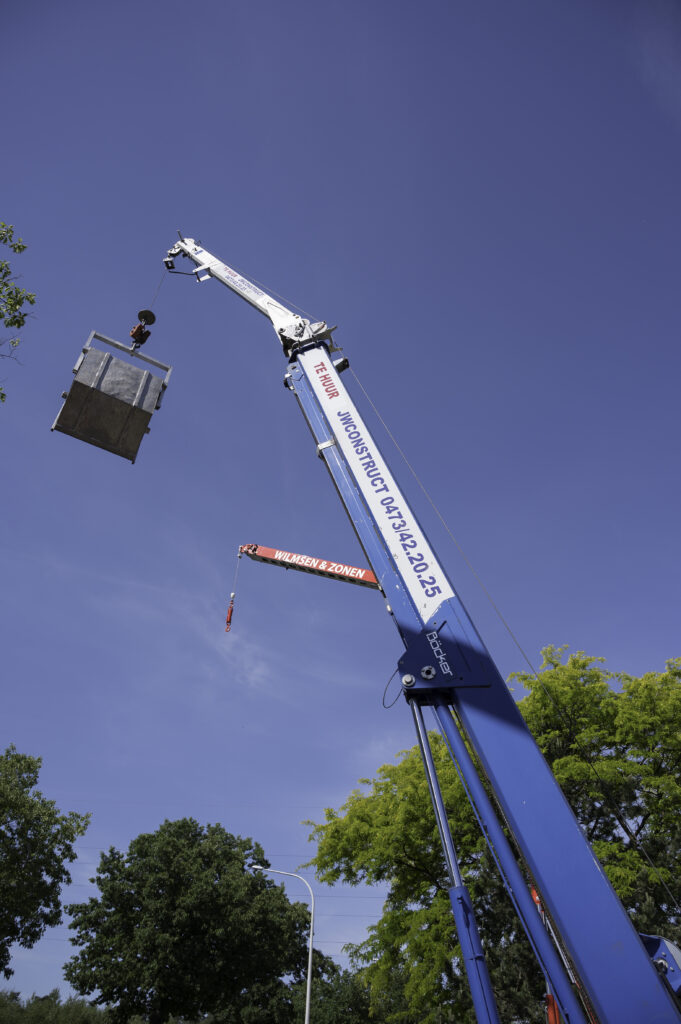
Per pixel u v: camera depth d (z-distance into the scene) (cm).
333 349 1001
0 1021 5175
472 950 445
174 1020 4928
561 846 461
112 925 3975
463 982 1547
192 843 4941
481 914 1669
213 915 4038
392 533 716
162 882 4088
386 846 1714
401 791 1772
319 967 5062
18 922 2823
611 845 1499
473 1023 1508
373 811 1889
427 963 1536
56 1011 5600
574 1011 404
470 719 548
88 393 882
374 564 708
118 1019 3794
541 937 436
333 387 912
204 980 3822
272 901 4581
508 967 1562
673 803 1564
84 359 904
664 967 444
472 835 1672
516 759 514
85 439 893
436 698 580
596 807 1650
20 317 1152
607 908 427
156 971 3750
